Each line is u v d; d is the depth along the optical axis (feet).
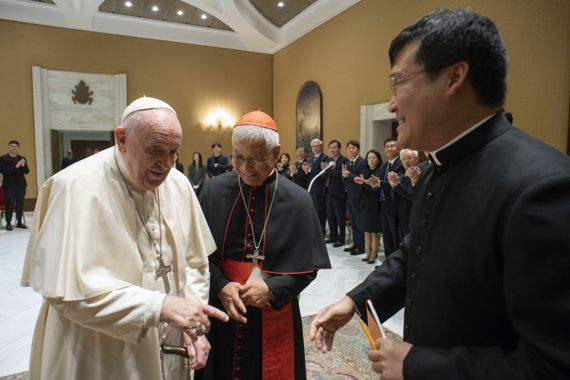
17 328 10.75
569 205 2.05
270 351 4.95
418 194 3.53
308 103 33.19
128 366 3.79
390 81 2.88
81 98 33.91
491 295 2.48
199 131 38.19
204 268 4.71
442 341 2.68
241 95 39.37
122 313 3.43
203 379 5.06
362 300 3.76
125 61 35.24
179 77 37.17
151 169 3.67
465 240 2.56
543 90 15.25
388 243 16.43
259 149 4.67
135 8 33.17
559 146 14.74
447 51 2.52
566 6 14.35
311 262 5.03
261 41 36.73
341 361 8.98
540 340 1.98
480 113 2.70
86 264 3.52
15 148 25.04
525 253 2.10
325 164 21.50
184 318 3.41
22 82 31.99
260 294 4.56
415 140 2.88
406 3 22.26
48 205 3.83
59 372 3.76
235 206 5.23
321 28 31.09
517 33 16.17
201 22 36.42
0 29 31.14
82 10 31.12
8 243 21.18
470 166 2.71
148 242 4.14
